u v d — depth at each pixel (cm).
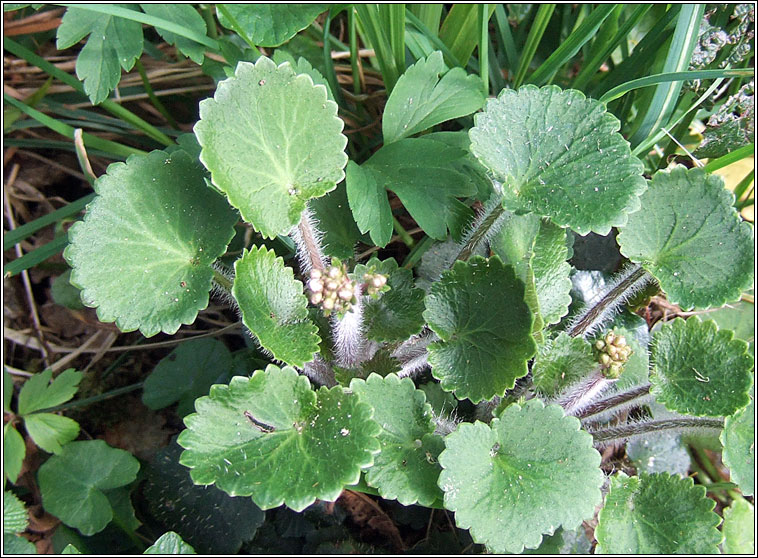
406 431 17
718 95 22
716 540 16
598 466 16
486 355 17
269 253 16
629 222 17
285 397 15
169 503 19
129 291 16
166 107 26
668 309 23
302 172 16
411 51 23
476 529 15
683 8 20
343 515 20
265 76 15
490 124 17
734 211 17
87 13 20
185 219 17
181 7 21
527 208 16
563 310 18
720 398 17
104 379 24
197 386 21
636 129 22
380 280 15
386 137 19
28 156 26
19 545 18
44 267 25
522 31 25
